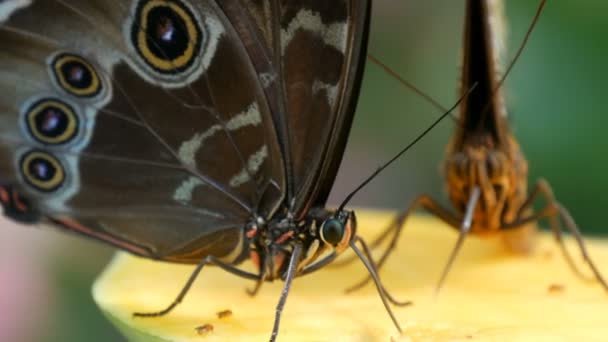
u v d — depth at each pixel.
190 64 0.44
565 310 0.44
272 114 0.44
